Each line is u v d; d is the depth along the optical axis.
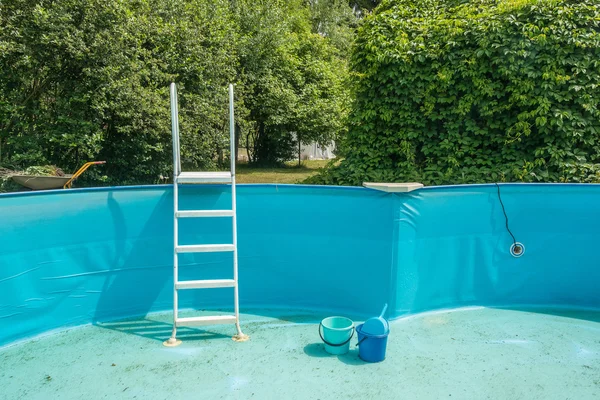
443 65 5.04
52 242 3.28
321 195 3.76
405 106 5.21
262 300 3.89
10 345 3.12
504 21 4.77
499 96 4.84
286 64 15.48
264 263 3.85
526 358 3.00
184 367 2.84
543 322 3.66
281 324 3.57
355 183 5.48
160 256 3.70
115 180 8.51
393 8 5.62
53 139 6.81
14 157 6.64
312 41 17.44
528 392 2.57
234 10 13.58
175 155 3.44
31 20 6.20
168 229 3.69
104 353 3.03
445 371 2.81
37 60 6.43
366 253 3.65
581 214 3.92
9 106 6.57
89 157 7.48
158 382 2.65
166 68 8.56
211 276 3.81
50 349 3.08
